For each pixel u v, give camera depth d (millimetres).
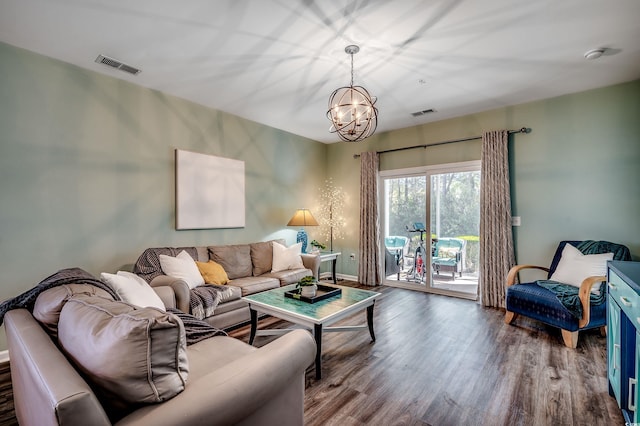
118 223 3062
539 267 3432
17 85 2480
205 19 2162
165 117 3451
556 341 2793
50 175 2643
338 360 2443
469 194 4293
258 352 1219
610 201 3270
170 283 2580
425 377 2180
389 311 3699
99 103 2943
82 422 694
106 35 2348
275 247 4199
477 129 4156
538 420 1722
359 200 5391
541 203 3678
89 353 897
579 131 3447
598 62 2789
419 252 4793
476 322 3309
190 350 1661
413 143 4773
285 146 5004
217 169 3934
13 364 1320
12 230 2447
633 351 1590
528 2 1984
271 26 2248
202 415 891
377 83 3223
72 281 1475
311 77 3080
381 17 2141
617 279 1729
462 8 2037
